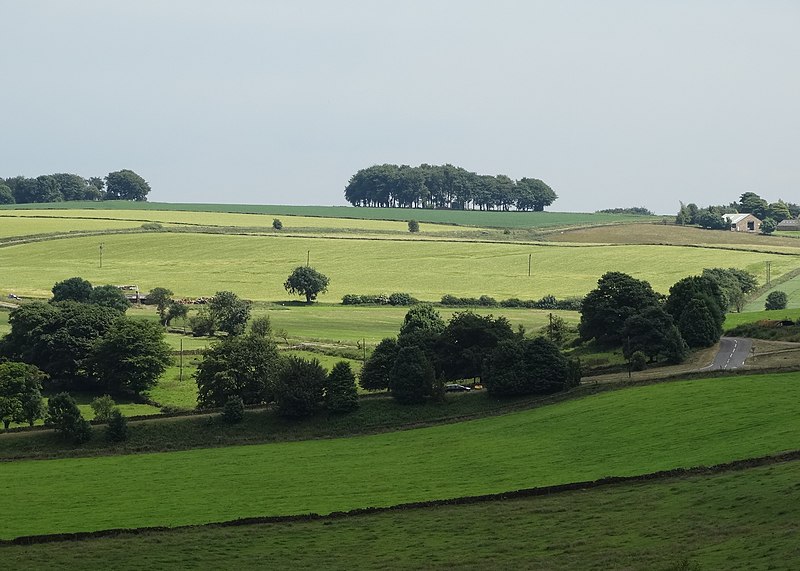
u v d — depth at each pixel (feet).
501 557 552.00
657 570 488.85
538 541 572.92
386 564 558.56
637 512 602.44
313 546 603.67
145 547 614.75
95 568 576.61
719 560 488.44
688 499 610.65
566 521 606.55
